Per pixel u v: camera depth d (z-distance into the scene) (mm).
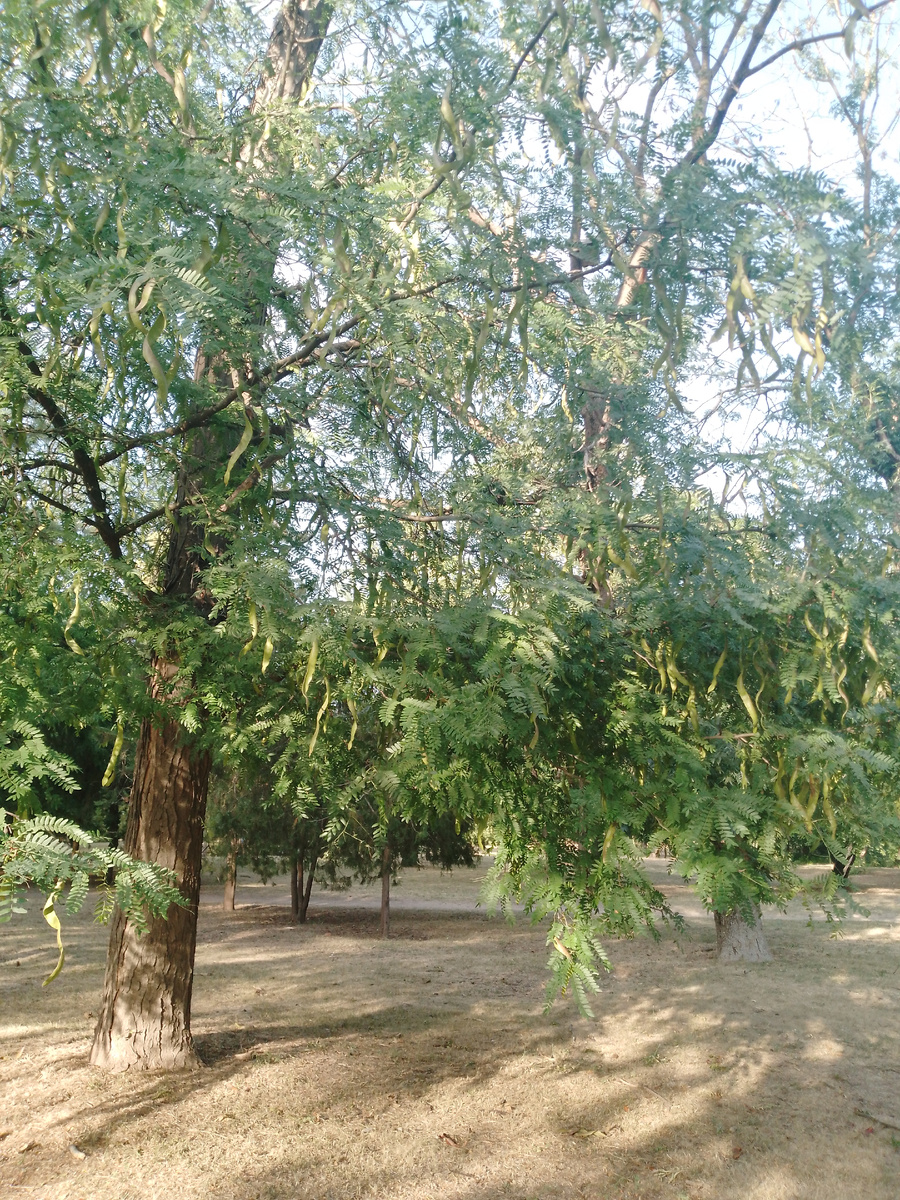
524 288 3311
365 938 14406
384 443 4875
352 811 4746
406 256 3805
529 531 4133
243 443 3752
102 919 2438
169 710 4395
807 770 3295
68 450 4586
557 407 4867
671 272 2844
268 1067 6949
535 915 3266
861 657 3504
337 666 3818
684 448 3746
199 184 2879
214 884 24172
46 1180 5070
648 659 3754
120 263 2482
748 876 3240
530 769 3646
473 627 3463
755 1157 5750
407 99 3158
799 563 3592
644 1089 6918
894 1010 9195
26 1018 8234
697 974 10836
